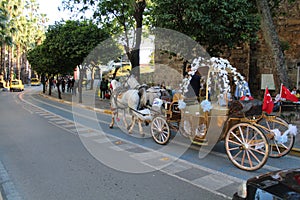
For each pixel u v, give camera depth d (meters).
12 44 43.31
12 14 43.41
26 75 64.94
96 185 4.71
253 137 5.49
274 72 11.20
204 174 5.27
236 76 7.14
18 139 8.00
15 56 59.53
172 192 4.45
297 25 14.73
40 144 7.43
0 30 38.78
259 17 11.01
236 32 10.30
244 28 10.15
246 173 5.32
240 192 2.96
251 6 11.36
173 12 9.87
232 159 5.71
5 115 13.05
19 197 4.27
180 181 4.91
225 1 9.54
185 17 9.57
